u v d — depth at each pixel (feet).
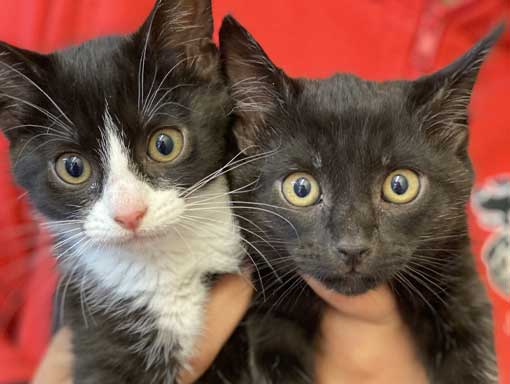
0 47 0.54
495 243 0.82
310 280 0.57
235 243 0.61
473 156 0.87
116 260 0.59
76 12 0.91
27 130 0.57
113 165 0.54
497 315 0.78
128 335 0.58
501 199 0.85
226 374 0.65
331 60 0.91
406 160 0.54
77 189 0.55
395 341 0.65
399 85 0.60
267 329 0.61
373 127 0.55
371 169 0.53
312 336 0.65
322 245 0.52
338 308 0.61
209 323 0.60
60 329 0.64
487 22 0.91
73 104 0.54
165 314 0.60
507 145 0.90
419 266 0.58
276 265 0.59
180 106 0.56
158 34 0.57
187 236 0.58
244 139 0.60
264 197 0.57
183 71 0.57
